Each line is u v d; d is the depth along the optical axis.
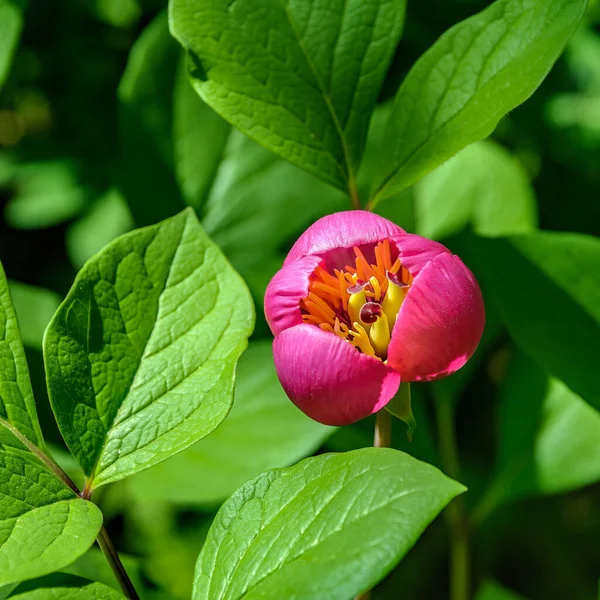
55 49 1.60
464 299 1.02
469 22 1.07
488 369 1.54
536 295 1.13
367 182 1.25
